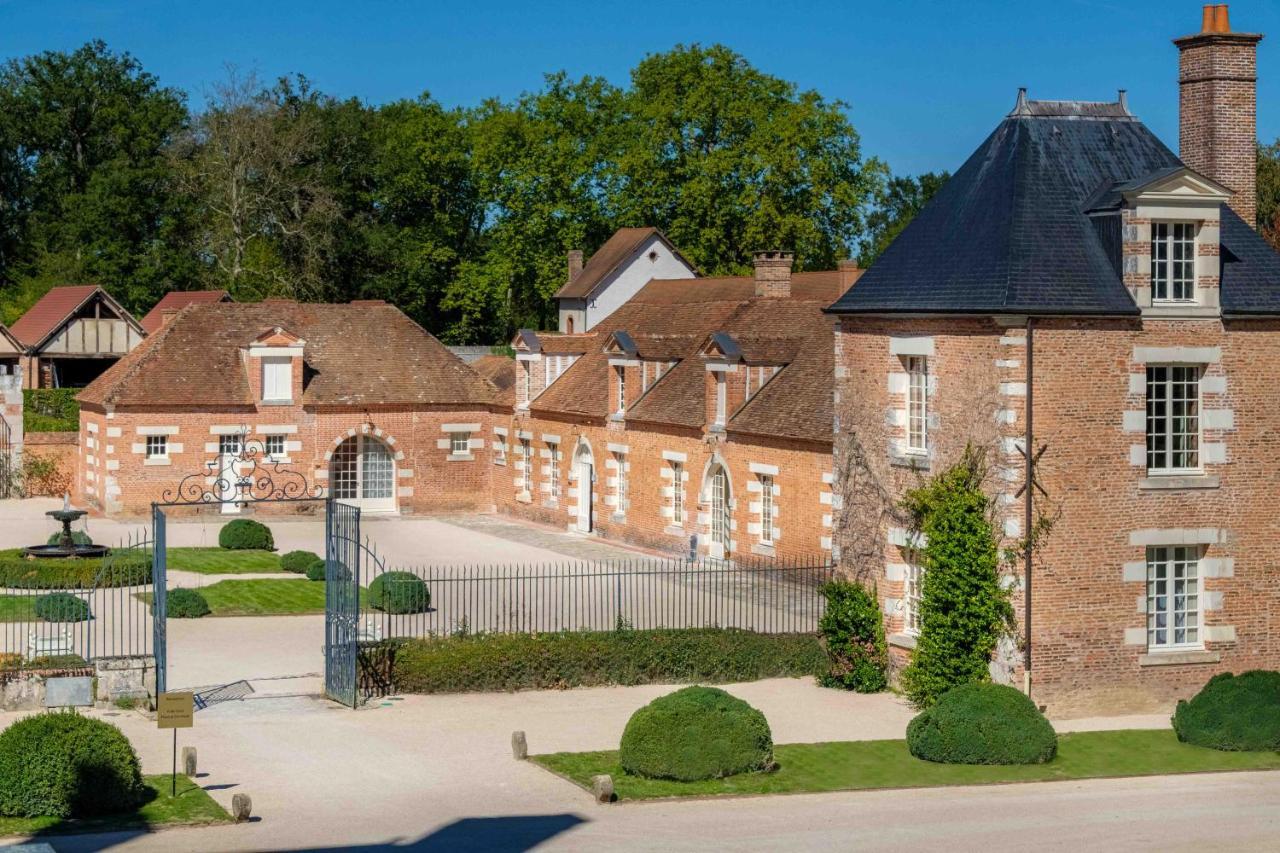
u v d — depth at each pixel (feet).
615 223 279.28
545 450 188.03
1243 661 106.22
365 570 150.00
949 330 104.17
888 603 109.91
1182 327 103.24
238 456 188.34
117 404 182.80
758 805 80.94
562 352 190.19
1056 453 100.78
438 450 197.67
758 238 257.96
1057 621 101.30
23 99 319.47
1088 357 101.19
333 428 192.03
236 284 286.87
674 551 161.48
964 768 89.35
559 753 90.79
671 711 86.43
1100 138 109.60
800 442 139.23
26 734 77.46
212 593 135.23
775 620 123.13
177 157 295.28
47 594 126.21
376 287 301.02
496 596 134.92
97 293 252.42
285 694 104.94
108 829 74.79
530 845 72.95
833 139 263.70
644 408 166.50
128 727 96.07
